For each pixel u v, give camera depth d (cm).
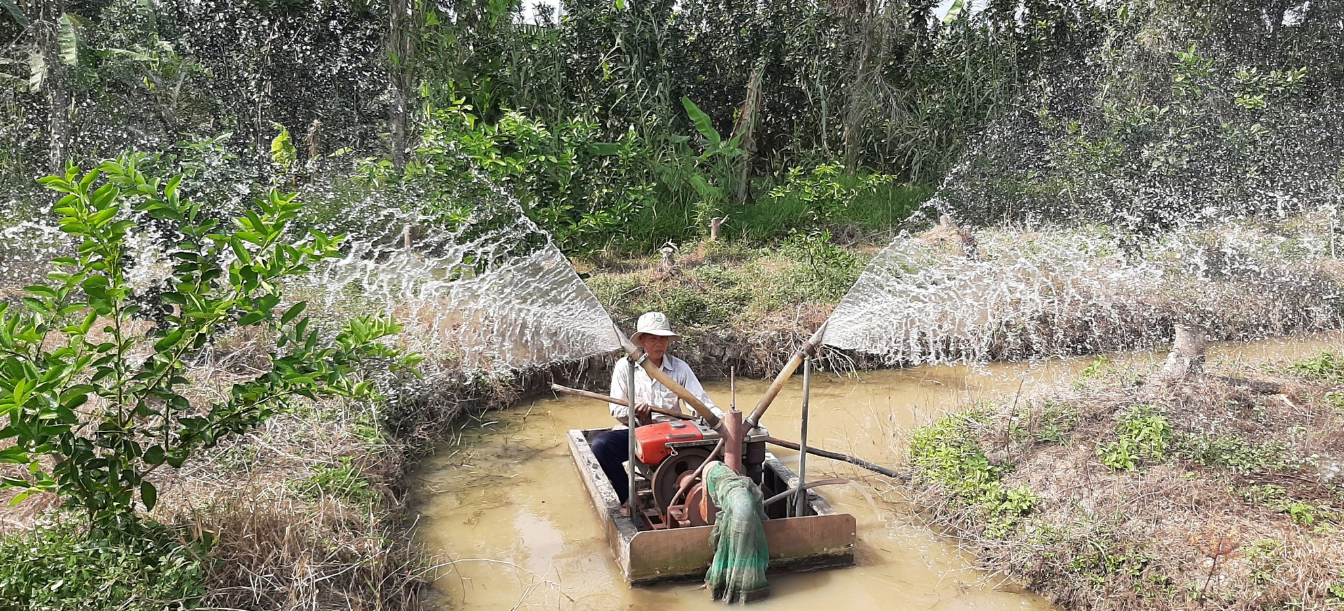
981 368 796
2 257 769
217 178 756
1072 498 453
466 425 667
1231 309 858
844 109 1570
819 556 432
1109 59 1416
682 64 1501
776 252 1107
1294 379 620
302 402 563
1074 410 556
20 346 315
